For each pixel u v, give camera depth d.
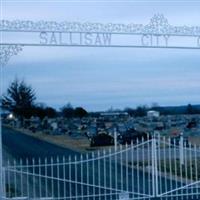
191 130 32.97
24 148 34.28
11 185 19.00
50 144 37.47
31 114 47.31
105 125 38.16
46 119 46.94
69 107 44.19
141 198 14.77
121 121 37.97
